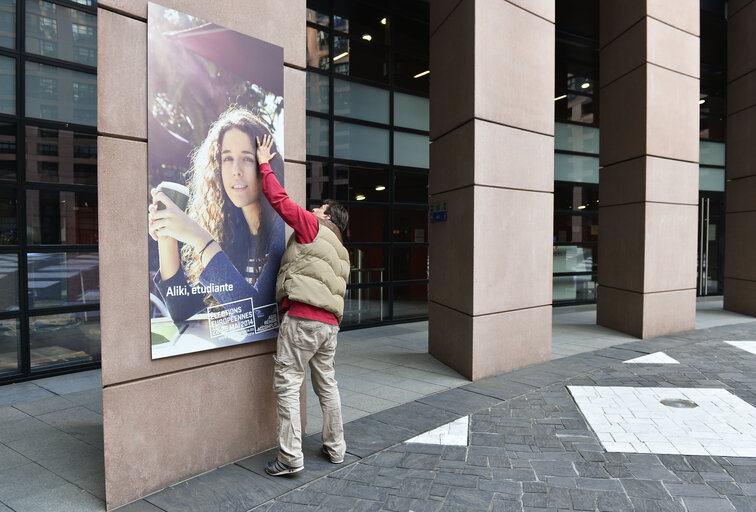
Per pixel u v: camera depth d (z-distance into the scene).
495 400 5.00
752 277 11.05
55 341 6.08
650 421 4.40
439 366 6.44
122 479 2.96
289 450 3.28
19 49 5.71
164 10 3.08
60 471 3.45
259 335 3.69
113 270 2.89
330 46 8.91
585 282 12.82
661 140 8.55
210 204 3.36
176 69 3.15
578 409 4.73
